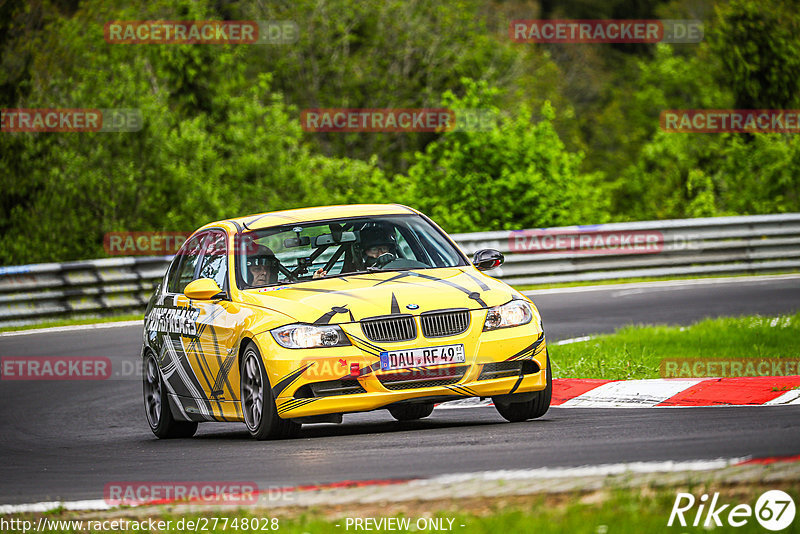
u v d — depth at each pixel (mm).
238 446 27656
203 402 30969
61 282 63719
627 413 28734
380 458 23250
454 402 35969
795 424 23719
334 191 113188
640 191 145000
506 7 189625
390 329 26969
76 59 102625
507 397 27844
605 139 197625
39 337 56438
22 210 93438
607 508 16469
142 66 103750
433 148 99250
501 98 151875
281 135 112000
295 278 29797
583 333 49281
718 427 24344
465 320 27438
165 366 33031
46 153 94500
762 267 76188
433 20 163750
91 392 42594
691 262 75188
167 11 117812
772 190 112375
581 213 105812
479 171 96188
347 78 157750
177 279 34250
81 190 94500
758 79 126000
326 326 26906
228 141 114000
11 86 98312
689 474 18375
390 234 31062
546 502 17422
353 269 30094
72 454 29578
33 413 38906
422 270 29953
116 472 25266
